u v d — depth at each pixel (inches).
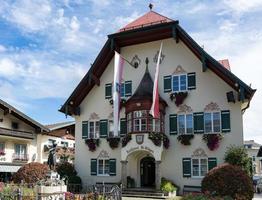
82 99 1461.6
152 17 1411.2
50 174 918.4
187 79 1274.6
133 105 1258.6
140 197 1160.8
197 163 1211.9
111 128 1379.2
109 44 1376.7
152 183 1289.4
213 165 1182.3
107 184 1337.4
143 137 1218.6
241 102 1176.8
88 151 1411.2
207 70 1245.1
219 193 933.2
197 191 1188.5
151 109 1174.3
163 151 1248.8
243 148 1130.7
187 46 1290.6
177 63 1300.4
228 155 1126.4
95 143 1389.0
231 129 1182.3
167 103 1291.8
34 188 874.8
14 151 1611.7
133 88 1359.5
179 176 1228.5
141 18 1432.1
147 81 1310.3
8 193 763.4
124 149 1245.1
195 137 1227.9
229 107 1197.1
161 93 1307.8
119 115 1326.3
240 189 930.7
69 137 2113.7
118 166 1336.1
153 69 1339.8
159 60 1243.2
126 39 1370.6
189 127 1246.9
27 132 1620.3
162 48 1336.1
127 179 1269.7
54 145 1074.1
